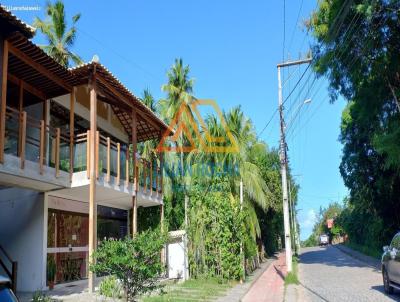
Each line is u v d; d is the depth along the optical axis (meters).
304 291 16.62
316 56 21.22
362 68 21.39
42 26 30.83
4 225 15.48
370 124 25.89
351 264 30.09
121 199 18.61
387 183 30.11
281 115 23.45
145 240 10.45
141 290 10.53
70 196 16.45
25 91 14.31
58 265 15.69
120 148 16.72
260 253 36.44
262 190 28.30
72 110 14.76
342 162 34.59
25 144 12.68
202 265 19.03
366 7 17.27
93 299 12.25
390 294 14.66
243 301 14.34
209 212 19.23
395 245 14.39
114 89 15.59
